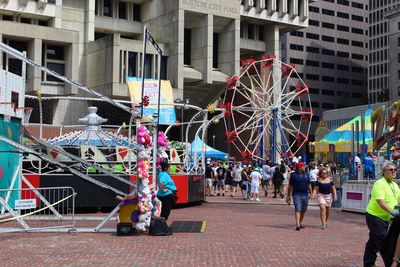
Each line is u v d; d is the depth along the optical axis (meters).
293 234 13.55
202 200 24.42
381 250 7.71
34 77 49.97
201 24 63.41
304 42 131.50
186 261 9.36
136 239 12.09
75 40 53.38
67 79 14.00
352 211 20.45
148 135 13.02
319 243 11.98
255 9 69.94
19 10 54.50
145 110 24.19
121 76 53.84
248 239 12.40
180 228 14.30
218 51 67.25
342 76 137.62
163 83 39.03
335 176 24.53
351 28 140.50
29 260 9.26
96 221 15.65
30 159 18.58
